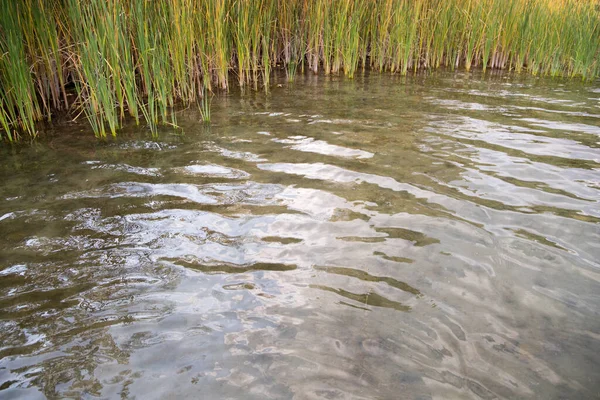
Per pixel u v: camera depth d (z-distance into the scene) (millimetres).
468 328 1836
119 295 2002
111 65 4254
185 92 5324
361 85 6344
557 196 2939
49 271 2160
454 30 7730
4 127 4066
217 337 1778
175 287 2059
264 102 5336
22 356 1675
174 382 1575
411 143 3906
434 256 2303
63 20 4711
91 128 4309
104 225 2562
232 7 5992
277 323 1854
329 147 3799
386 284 2094
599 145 3902
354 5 7098
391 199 2883
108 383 1566
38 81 4504
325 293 2031
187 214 2686
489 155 3635
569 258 2297
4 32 3959
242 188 3021
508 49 7934
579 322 1873
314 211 2729
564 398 1518
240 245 2383
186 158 3551
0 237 2438
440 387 1556
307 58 7723
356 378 1594
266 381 1581
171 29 5023
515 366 1650
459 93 5934
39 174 3250
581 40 7039
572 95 5906
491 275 2164
